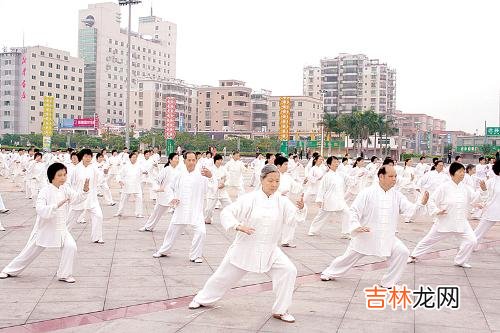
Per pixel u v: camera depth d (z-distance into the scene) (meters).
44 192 7.46
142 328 5.80
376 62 128.88
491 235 13.33
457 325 6.00
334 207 12.12
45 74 109.81
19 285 7.49
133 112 109.31
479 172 22.97
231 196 22.23
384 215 7.29
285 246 11.12
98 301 6.80
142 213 16.20
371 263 9.39
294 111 107.62
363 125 83.50
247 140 80.81
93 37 120.69
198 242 9.20
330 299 7.03
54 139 82.88
